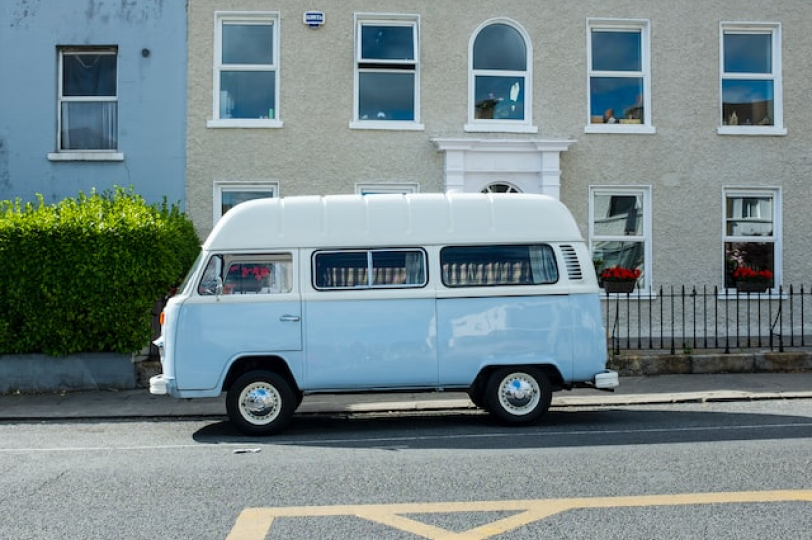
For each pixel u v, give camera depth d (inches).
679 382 485.4
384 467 291.6
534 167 595.8
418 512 234.8
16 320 487.5
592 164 607.8
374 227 374.9
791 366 516.1
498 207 380.5
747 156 612.4
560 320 374.0
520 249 378.0
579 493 251.3
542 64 608.4
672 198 610.2
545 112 607.8
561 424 378.9
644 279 611.5
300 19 600.7
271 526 223.8
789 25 617.6
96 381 493.4
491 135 603.5
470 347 370.6
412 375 369.7
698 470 277.0
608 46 620.4
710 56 612.7
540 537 211.2
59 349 487.5
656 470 278.1
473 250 376.5
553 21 609.6
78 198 593.9
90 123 607.2
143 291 486.9
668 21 612.7
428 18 604.4
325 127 599.2
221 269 368.5
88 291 480.7
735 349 538.0
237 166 596.1
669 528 216.4
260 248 370.0
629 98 618.2
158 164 596.1
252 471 289.0
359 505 243.0
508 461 297.0
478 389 394.9
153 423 409.4
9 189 594.6
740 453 301.9
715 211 610.9
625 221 612.7
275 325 366.0
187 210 594.9
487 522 223.9
